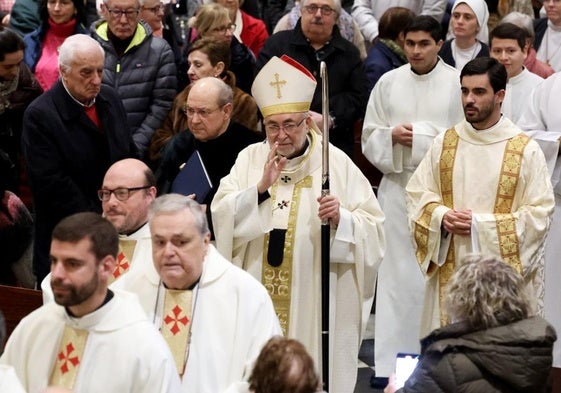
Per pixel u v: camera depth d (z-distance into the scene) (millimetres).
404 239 18078
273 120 14445
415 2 22781
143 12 20047
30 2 21359
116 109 16641
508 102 18500
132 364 11008
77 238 10703
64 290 10750
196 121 15648
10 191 18219
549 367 10711
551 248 17703
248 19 21859
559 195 17500
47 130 16031
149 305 12586
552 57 21359
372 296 15062
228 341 12328
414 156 17719
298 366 9328
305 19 18797
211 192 15297
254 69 19391
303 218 14641
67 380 11133
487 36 21219
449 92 17922
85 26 20562
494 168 15617
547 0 21172
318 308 14719
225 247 14461
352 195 14875
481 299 10836
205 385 12211
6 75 18078
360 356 19016
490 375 10703
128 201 13672
